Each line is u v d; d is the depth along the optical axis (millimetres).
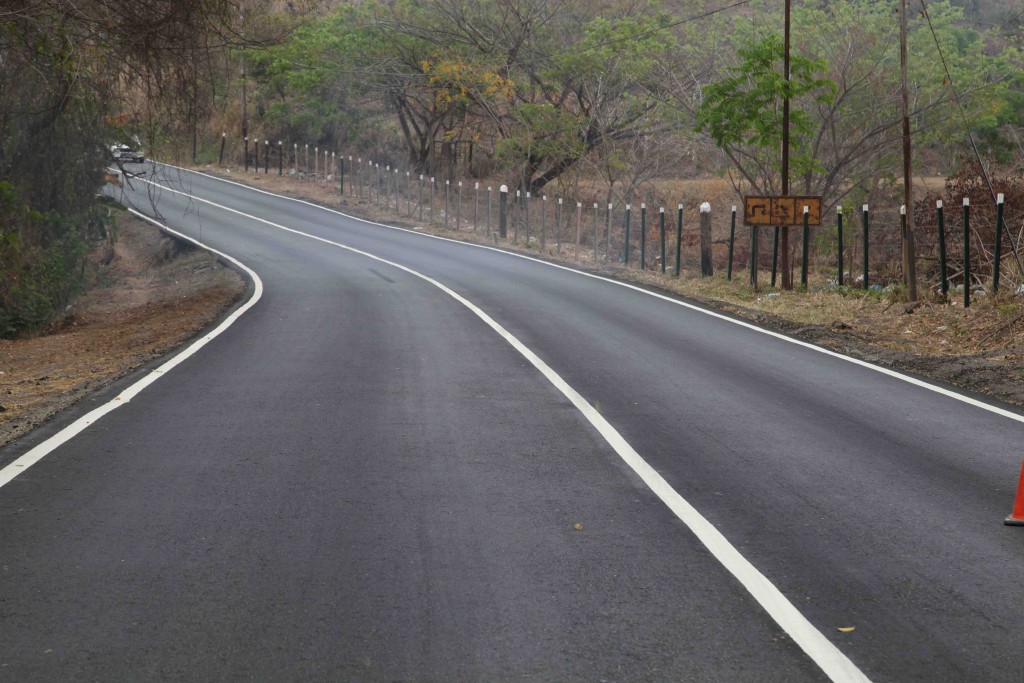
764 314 18125
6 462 7602
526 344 14141
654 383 11211
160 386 10906
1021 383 11039
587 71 43656
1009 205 24078
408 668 4203
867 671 4191
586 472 7383
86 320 23422
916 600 4969
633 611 4809
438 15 49625
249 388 10766
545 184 48125
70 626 4605
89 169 24703
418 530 6004
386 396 10312
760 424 9117
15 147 22297
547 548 5695
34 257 22406
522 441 8336
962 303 18312
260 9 19281
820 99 24531
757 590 5086
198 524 6094
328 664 4238
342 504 6523
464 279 24203
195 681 4082
